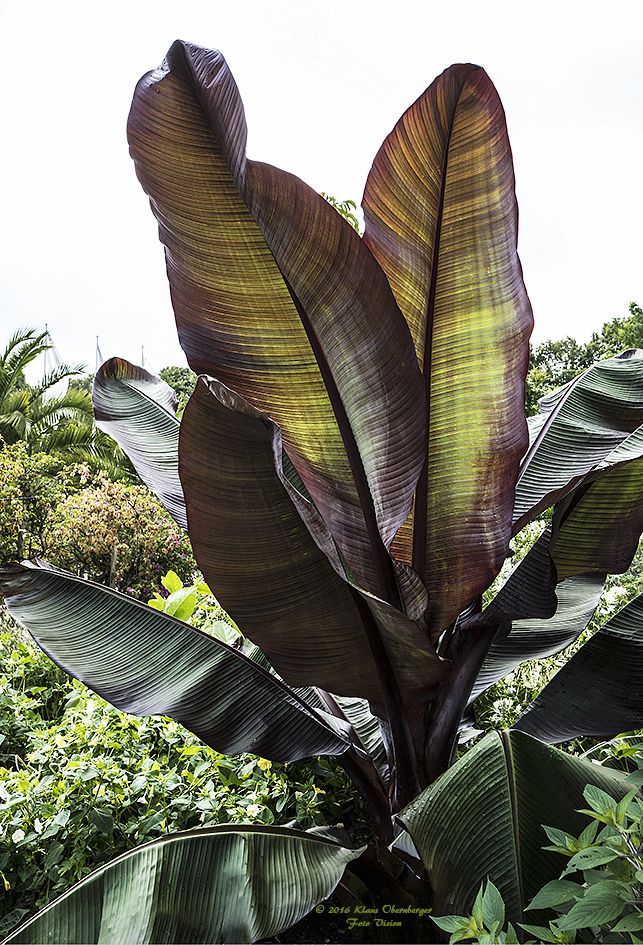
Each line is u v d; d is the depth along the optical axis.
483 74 1.46
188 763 2.60
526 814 1.32
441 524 1.83
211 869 1.57
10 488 9.43
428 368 1.79
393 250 1.74
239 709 1.87
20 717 3.15
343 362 1.60
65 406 15.27
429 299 1.74
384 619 1.45
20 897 2.26
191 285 1.58
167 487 2.24
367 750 2.21
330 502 1.76
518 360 1.72
